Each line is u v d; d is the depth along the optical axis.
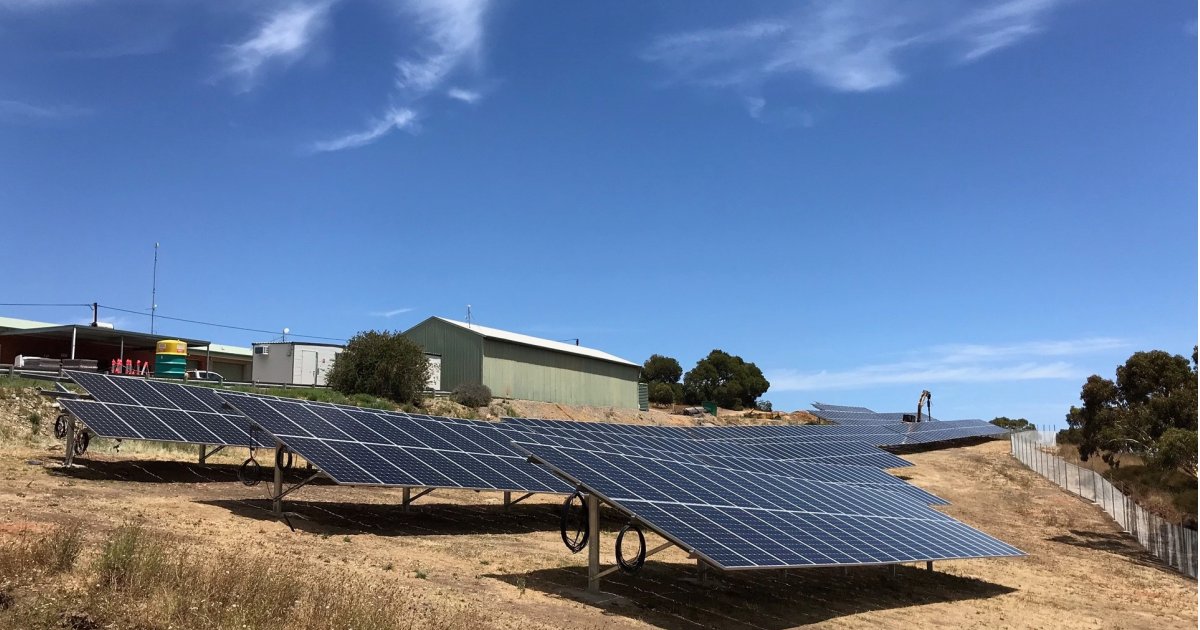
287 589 12.84
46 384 36.28
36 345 61.28
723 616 18.22
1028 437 61.25
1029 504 44.84
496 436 31.09
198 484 26.48
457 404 61.94
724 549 17.09
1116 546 36.78
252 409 24.69
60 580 11.91
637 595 19.06
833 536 20.91
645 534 27.83
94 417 24.67
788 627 18.19
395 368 57.16
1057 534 38.72
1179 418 34.91
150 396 28.03
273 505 23.25
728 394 119.19
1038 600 25.30
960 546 24.84
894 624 19.89
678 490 20.64
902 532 24.00
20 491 20.91
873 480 34.38
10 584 11.31
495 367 68.88
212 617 11.36
